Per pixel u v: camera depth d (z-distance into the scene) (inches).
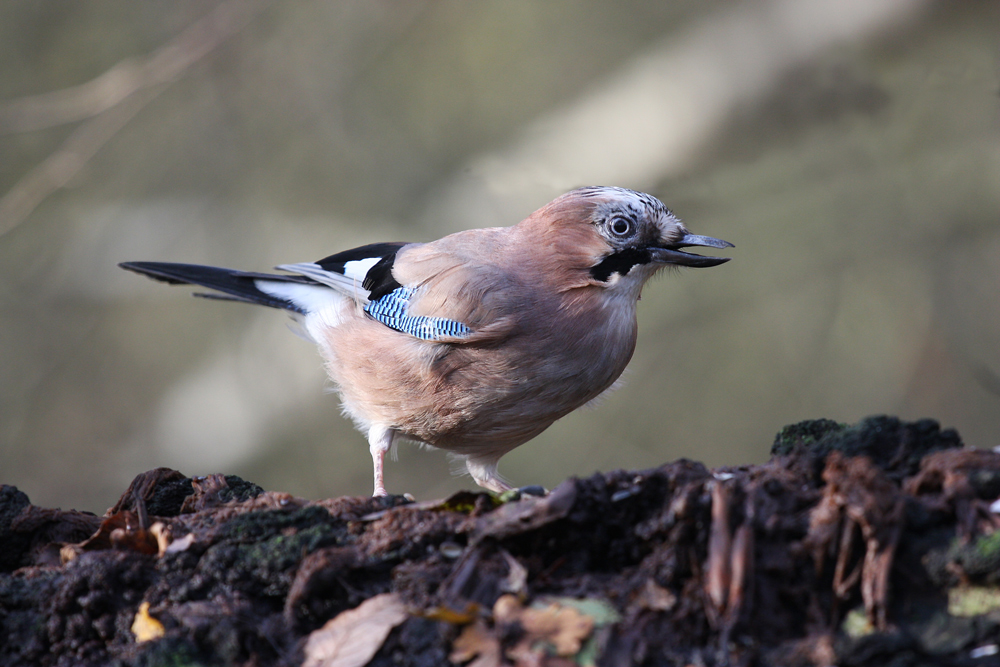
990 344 505.7
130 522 177.0
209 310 614.5
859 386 533.6
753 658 134.5
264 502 177.0
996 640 130.6
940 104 485.4
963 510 139.6
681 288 548.7
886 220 510.9
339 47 610.9
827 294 540.1
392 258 290.8
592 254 264.7
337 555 155.4
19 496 192.7
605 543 153.9
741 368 552.4
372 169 599.2
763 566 140.9
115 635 158.9
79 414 603.2
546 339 263.3
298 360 589.6
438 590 150.6
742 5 510.0
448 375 270.2
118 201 616.1
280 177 605.6
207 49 545.6
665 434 551.8
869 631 134.0
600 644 137.9
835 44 483.2
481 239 282.7
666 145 510.3
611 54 601.6
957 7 461.4
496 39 619.8
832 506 140.9
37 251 615.5
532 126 545.3
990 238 502.3
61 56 624.1
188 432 590.2
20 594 165.9
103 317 616.4
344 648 144.7
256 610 156.3
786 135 503.2
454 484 561.6
